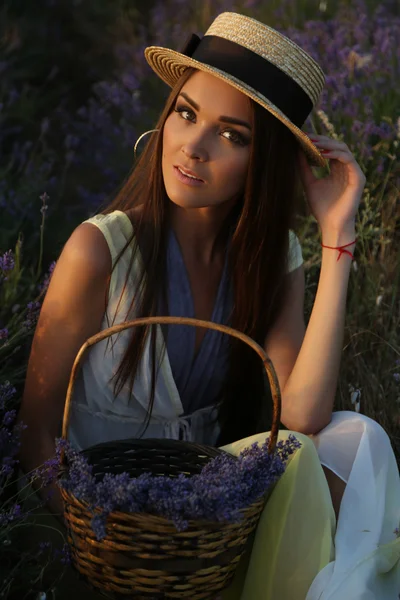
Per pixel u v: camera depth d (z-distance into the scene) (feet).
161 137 9.18
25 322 10.09
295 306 10.45
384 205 13.79
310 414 9.64
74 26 22.18
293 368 9.95
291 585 8.40
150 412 9.50
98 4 22.67
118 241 9.22
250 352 10.07
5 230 13.74
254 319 9.95
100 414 9.61
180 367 9.71
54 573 9.13
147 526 7.02
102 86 18.88
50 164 15.96
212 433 10.46
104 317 9.31
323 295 9.95
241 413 10.39
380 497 9.02
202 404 10.19
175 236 9.52
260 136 8.87
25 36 20.53
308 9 19.58
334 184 10.23
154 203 9.37
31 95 19.79
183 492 7.04
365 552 8.55
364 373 12.12
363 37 17.11
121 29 22.36
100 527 6.93
